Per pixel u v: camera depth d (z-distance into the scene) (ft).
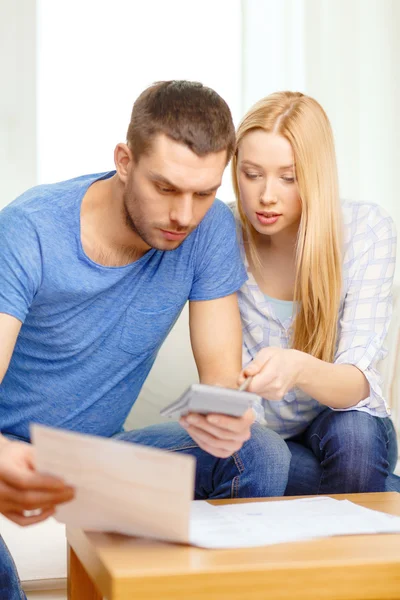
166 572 2.98
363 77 9.68
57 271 4.57
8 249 4.45
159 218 4.14
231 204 5.98
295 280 5.44
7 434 4.96
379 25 9.68
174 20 9.25
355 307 5.43
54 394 4.84
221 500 4.15
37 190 4.82
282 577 3.07
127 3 9.09
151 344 4.97
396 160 9.69
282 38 9.53
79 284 4.61
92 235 4.65
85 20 8.99
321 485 5.29
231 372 5.02
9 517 3.38
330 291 5.32
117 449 3.00
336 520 3.64
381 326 5.42
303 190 5.14
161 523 3.20
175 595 2.98
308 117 5.16
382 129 9.70
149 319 4.88
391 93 9.68
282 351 4.58
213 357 5.07
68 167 8.97
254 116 5.19
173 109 4.00
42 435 3.08
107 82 9.05
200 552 3.21
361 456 5.15
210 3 9.35
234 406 3.61
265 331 5.64
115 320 4.79
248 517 3.69
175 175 3.97
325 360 5.42
